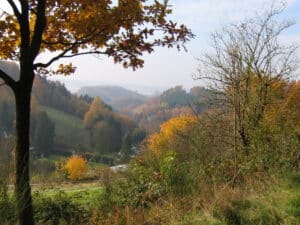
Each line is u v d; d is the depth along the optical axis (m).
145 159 12.17
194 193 8.75
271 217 6.45
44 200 10.14
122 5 7.19
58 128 138.00
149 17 7.52
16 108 6.98
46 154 101.25
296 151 10.21
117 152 119.12
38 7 7.02
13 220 6.29
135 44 7.71
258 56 14.38
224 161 10.83
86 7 7.18
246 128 13.05
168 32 7.75
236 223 6.57
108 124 129.75
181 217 7.27
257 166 9.88
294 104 13.97
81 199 11.59
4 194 6.31
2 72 6.81
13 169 6.70
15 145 6.86
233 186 8.69
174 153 11.30
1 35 7.38
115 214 9.05
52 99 160.62
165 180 9.89
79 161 62.44
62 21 7.56
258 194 7.54
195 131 12.58
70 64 8.61
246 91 13.98
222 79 14.30
